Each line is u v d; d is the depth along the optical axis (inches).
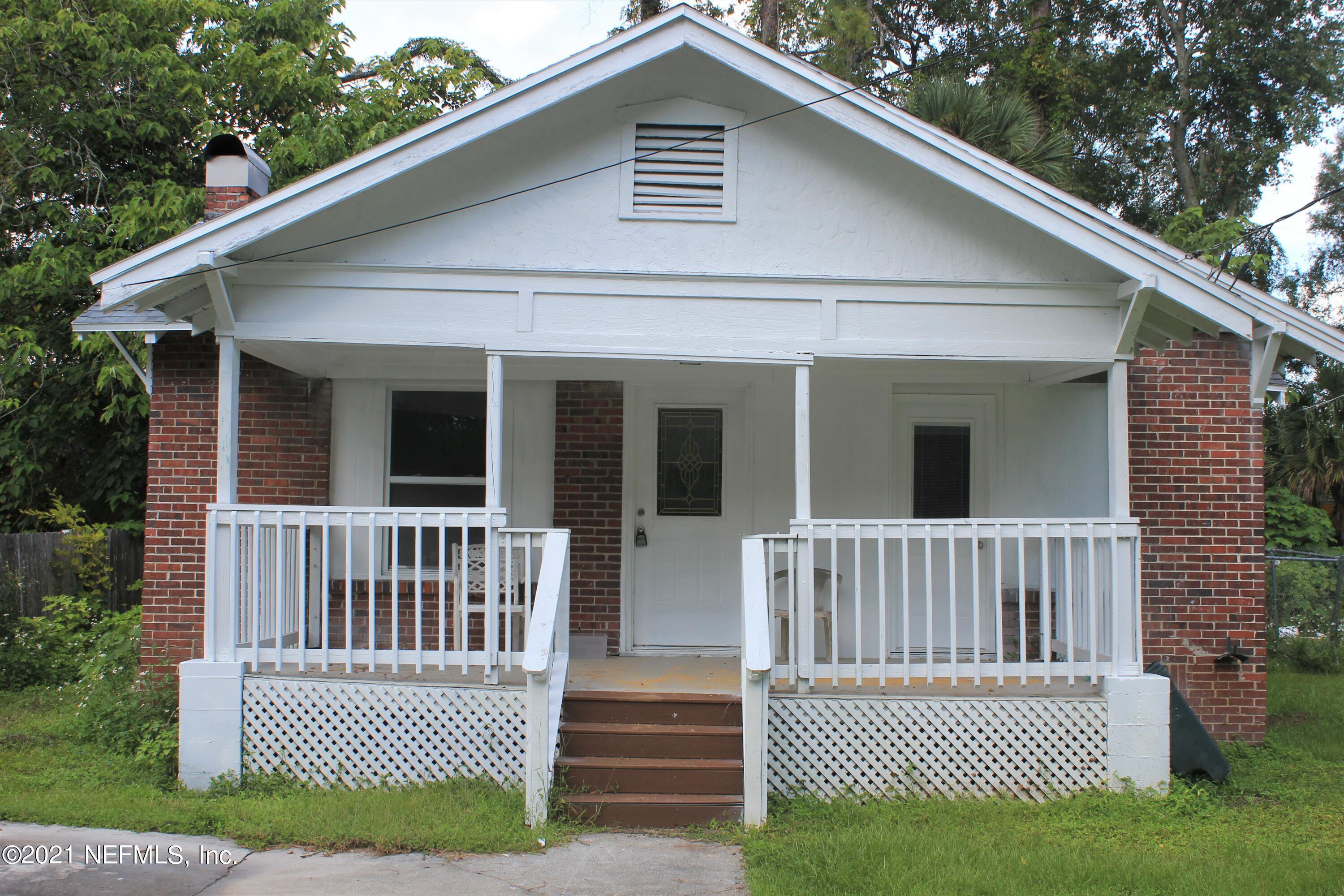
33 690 386.9
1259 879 206.4
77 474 641.0
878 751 262.7
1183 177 931.3
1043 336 282.5
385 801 247.6
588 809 244.1
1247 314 265.9
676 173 284.2
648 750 261.4
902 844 221.6
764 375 345.1
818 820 244.7
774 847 224.4
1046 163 561.9
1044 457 340.2
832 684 267.7
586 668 318.3
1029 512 346.9
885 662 264.1
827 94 269.3
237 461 335.3
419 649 265.4
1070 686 271.0
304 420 339.9
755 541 252.8
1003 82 808.3
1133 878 206.1
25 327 602.5
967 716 263.0
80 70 626.5
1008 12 866.8
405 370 340.8
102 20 630.5
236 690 264.1
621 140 283.3
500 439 276.8
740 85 284.0
